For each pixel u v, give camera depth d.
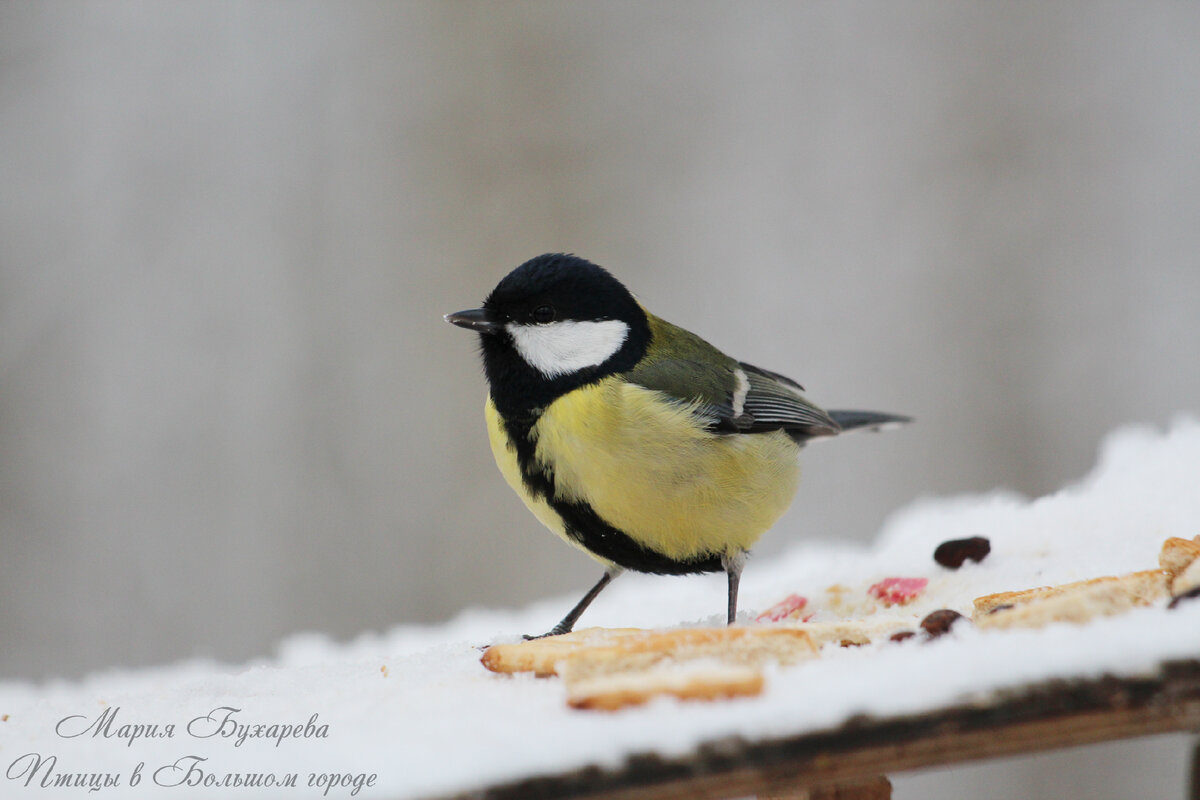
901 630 4.03
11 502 12.72
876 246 14.04
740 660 3.59
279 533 12.84
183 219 13.79
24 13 14.17
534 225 14.31
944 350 13.52
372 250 13.97
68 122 14.03
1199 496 6.05
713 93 14.86
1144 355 13.16
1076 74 14.16
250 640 12.45
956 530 6.59
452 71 14.70
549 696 3.76
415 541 12.90
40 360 13.12
